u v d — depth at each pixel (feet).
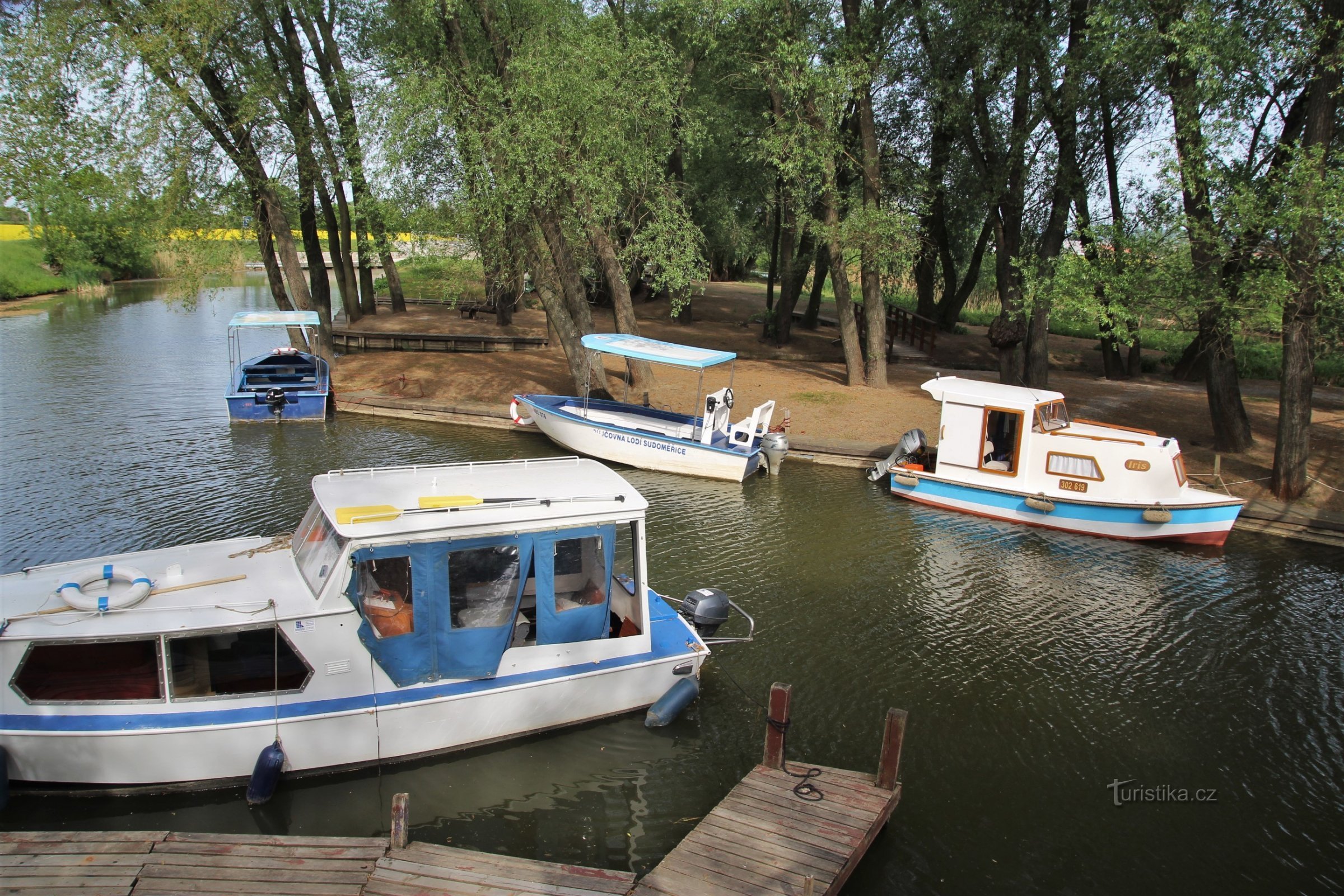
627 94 65.92
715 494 57.57
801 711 31.58
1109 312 53.26
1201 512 48.73
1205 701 33.27
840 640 37.27
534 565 28.30
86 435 66.44
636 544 30.07
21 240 194.49
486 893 20.83
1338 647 37.76
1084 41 61.41
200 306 161.27
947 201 103.40
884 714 31.58
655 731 29.91
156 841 21.94
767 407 63.00
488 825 25.21
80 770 24.43
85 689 25.08
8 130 64.59
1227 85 51.57
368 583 26.17
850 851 22.81
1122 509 50.03
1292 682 34.78
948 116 71.56
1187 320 52.54
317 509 28.86
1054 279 55.47
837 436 68.85
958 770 28.50
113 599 25.25
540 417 67.10
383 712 26.40
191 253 77.71
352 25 88.33
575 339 73.51
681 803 26.50
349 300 120.37
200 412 75.41
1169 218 51.08
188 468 58.34
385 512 27.32
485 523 27.09
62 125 66.49
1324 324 51.85
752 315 128.47
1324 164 48.49
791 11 71.72
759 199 109.70
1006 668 35.32
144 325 133.18
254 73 75.36
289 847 22.08
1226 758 29.71
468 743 28.07
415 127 63.10
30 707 24.18
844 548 48.37
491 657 27.73
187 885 20.48
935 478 55.77
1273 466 56.80
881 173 82.69
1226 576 45.55
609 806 26.25
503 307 119.75
